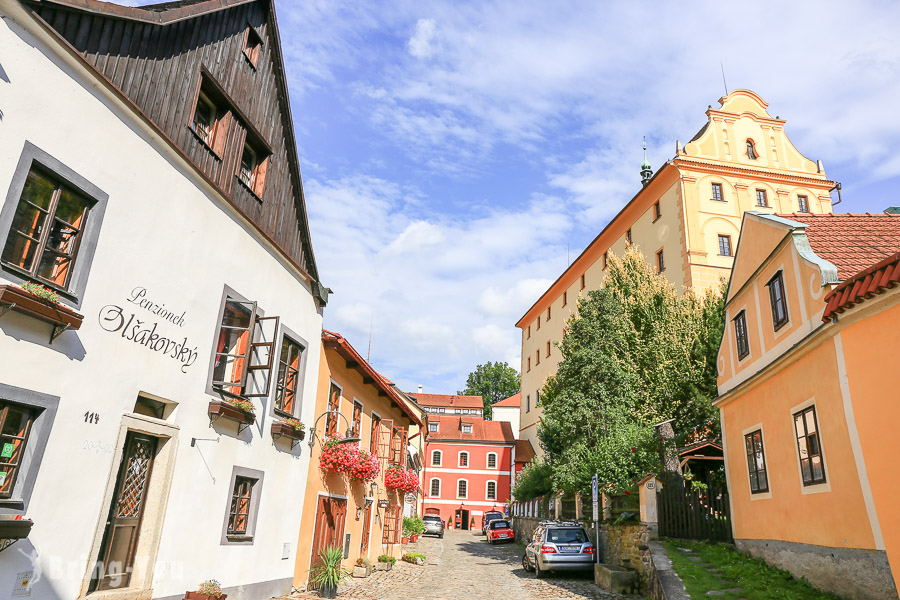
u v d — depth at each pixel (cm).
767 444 1227
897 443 792
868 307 844
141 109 817
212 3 1001
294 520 1259
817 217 1298
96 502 718
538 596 1455
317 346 1398
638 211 3488
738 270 1445
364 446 1798
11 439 627
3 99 622
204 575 938
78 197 725
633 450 1847
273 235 1227
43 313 629
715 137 3152
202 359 950
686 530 1505
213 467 970
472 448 5650
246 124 1133
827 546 973
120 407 765
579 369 2361
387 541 2134
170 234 879
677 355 2528
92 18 755
